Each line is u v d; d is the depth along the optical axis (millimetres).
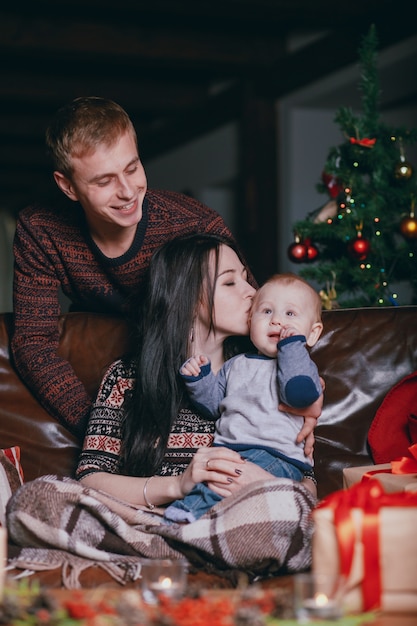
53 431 2369
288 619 1276
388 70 5207
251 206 6449
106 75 7211
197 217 2436
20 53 6129
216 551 1766
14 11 5980
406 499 1452
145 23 6238
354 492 1460
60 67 7074
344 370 2426
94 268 2443
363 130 3121
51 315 2457
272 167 6434
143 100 7320
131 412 2133
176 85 7410
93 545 1851
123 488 2021
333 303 3072
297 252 3082
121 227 2318
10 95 7008
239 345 2248
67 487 1889
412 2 4906
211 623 1203
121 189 2188
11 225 10844
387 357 2449
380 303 3070
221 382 2139
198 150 7477
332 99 5969
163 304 2164
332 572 1424
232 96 6715
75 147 2160
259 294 2146
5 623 1267
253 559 1751
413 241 3049
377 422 2334
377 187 3107
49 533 1849
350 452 2361
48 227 2412
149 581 1352
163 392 2133
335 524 1420
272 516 1752
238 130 6766
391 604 1397
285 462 2006
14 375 2422
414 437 2268
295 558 1741
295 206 6242
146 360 2146
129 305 2477
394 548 1405
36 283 2451
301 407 1993
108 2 5465
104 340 2479
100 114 2186
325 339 2459
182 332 2154
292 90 6184
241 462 1938
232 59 6391
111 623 1257
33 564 1780
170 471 2105
